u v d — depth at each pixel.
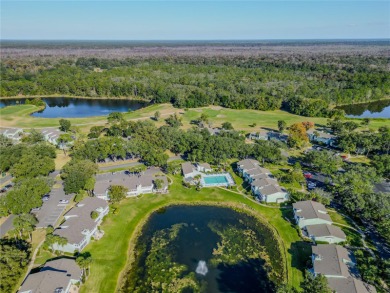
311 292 59.94
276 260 77.69
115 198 95.19
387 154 128.75
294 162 130.50
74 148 129.00
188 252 80.50
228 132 151.38
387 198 89.88
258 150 126.38
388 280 66.31
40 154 121.25
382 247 80.00
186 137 136.25
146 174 117.38
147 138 134.38
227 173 119.19
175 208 99.25
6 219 89.19
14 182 104.69
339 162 119.19
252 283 71.12
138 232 88.12
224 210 98.31
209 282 71.31
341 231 83.56
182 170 118.25
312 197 97.06
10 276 65.06
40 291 60.44
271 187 102.06
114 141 127.06
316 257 72.56
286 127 173.88
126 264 76.25
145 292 68.44
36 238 81.62
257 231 88.56
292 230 87.75
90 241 81.75
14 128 169.00
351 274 68.06
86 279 69.94
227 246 82.75
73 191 97.69
